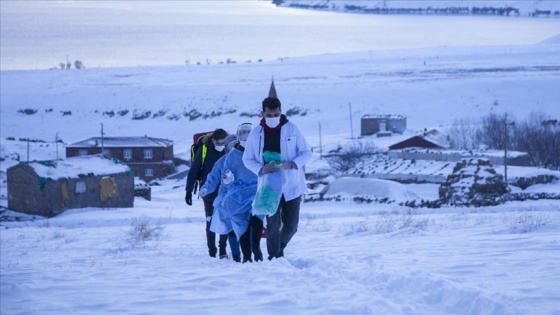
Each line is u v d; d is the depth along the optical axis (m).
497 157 176.12
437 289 21.66
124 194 179.75
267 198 32.94
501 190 131.88
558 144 177.62
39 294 28.41
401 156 190.88
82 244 68.31
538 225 48.75
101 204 176.38
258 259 35.62
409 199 145.62
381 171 179.12
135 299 25.55
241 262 35.91
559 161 178.25
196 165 39.91
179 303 24.30
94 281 31.31
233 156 36.34
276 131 33.78
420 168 179.88
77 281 31.67
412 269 27.02
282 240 35.47
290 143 33.84
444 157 184.12
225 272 30.62
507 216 64.31
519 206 111.75
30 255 58.81
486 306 19.41
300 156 33.91
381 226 58.59
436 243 40.44
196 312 22.69
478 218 65.12
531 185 154.88
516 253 31.52
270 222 34.41
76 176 173.38
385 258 32.34
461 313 19.73
